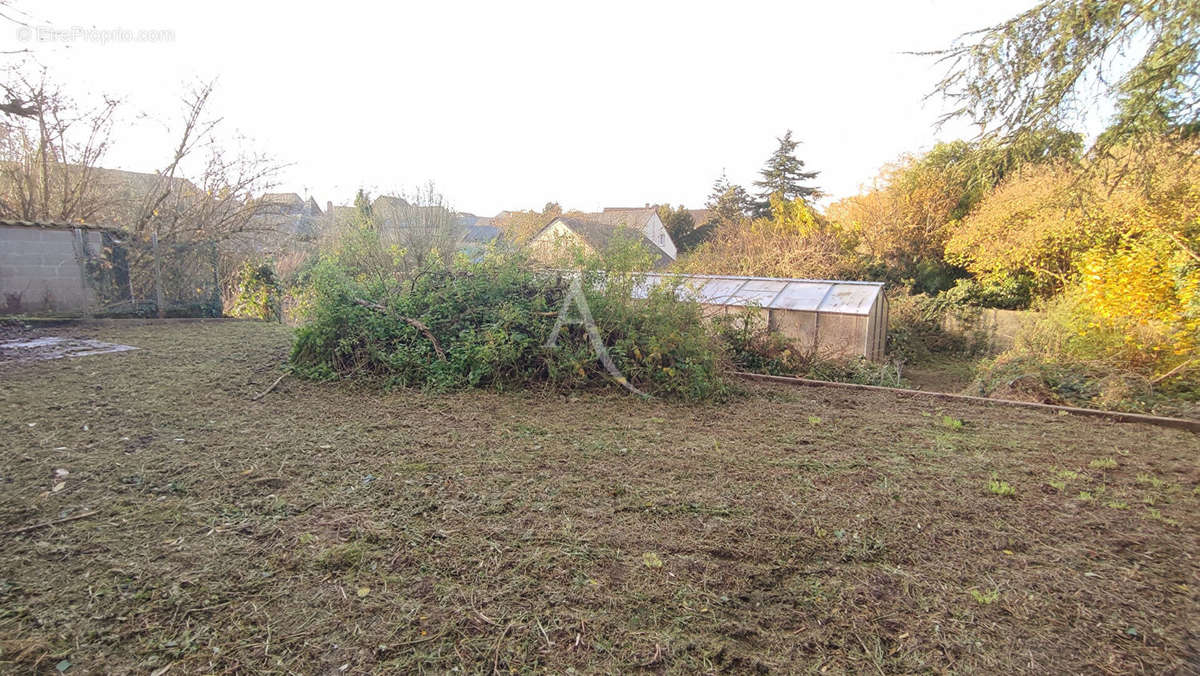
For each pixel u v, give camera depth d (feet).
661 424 16.14
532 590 7.70
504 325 20.54
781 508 10.57
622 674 6.24
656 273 23.34
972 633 7.05
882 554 8.96
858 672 6.33
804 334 35.58
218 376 19.94
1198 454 14.64
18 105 29.09
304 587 7.64
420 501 10.41
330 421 15.31
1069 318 28.63
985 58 15.76
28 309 31.48
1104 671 6.42
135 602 7.20
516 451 13.35
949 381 37.81
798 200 67.36
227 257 41.73
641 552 8.79
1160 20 13.97
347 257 29.17
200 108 37.19
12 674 5.90
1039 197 41.06
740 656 6.52
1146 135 16.20
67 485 10.66
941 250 58.34
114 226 34.55
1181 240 26.18
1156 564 8.86
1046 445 15.16
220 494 10.47
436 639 6.70
